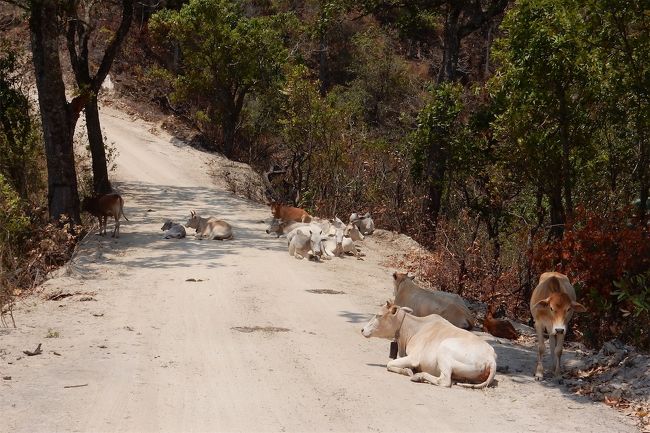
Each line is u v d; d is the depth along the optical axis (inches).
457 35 1098.1
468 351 362.0
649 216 544.7
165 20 1834.4
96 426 284.2
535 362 426.6
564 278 428.5
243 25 1761.8
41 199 1058.1
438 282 711.7
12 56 1115.3
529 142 648.4
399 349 395.2
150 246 784.3
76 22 1038.4
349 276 692.7
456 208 1084.5
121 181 1342.3
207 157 1659.7
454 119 967.0
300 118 1248.2
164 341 432.5
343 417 308.3
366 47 2431.1
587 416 327.0
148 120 1882.4
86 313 501.0
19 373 354.6
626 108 644.7
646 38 554.3
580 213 546.9
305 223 888.3
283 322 499.2
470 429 299.9
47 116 812.0
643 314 467.2
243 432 285.3
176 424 290.8
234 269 681.6
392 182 1163.3
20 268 627.2
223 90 1806.1
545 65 604.4
